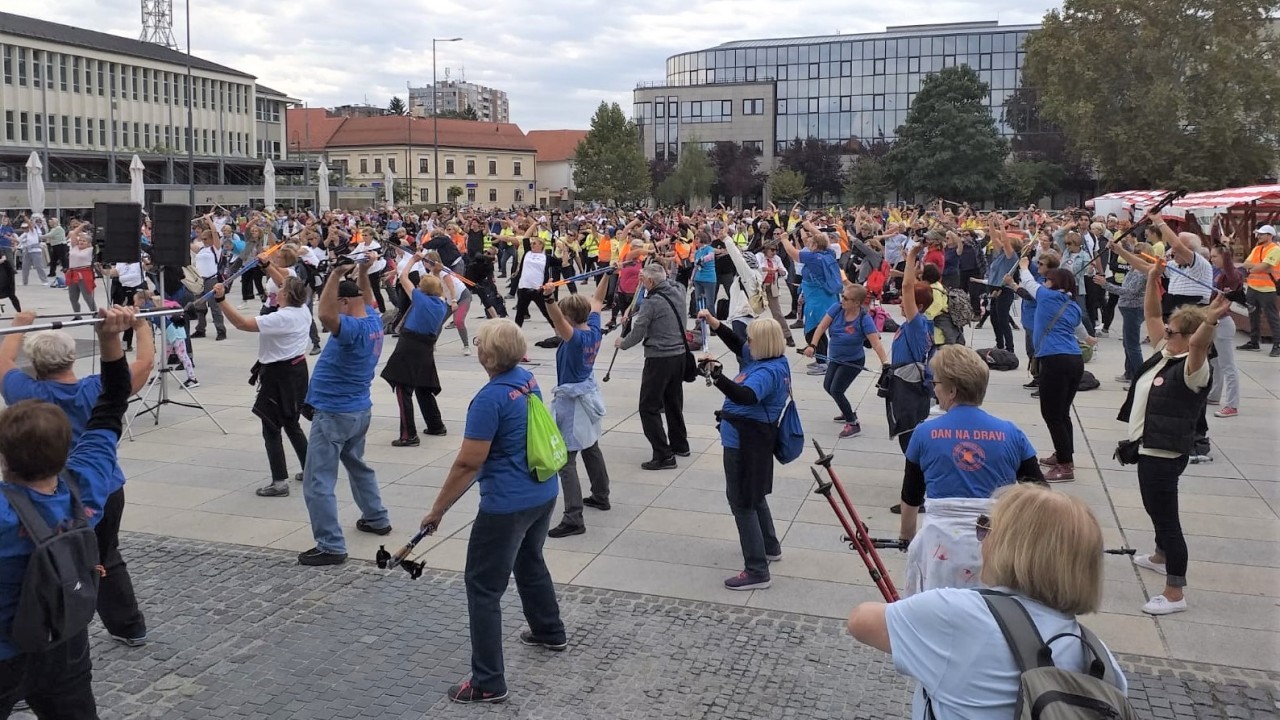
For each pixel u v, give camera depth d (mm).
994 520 2508
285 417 8172
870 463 9078
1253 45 43844
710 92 99188
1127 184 48438
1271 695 4848
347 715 4758
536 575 5340
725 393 5984
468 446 4715
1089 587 2363
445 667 5270
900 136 72188
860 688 4996
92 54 68000
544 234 23547
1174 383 5664
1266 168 44562
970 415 4535
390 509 7895
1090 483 8336
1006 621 2346
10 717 4734
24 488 3400
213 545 7121
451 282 15156
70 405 4910
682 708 4805
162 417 11219
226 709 4812
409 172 91375
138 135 71875
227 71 79062
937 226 20031
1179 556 5727
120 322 3994
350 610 5996
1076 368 8094
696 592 6211
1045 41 46844
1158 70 44219
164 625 5770
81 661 3535
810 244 13781
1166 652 5309
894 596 3848
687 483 8570
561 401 7223
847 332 9844
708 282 16531
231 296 23641
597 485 7773
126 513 7824
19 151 61000
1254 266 14562
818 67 96062
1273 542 6930
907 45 92125
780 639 5559
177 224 8289
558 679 5113
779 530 7328
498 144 104562
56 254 26328
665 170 94938
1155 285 6555
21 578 3328
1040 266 8305
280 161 80250
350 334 6691
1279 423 10398
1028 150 81062
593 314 7445
